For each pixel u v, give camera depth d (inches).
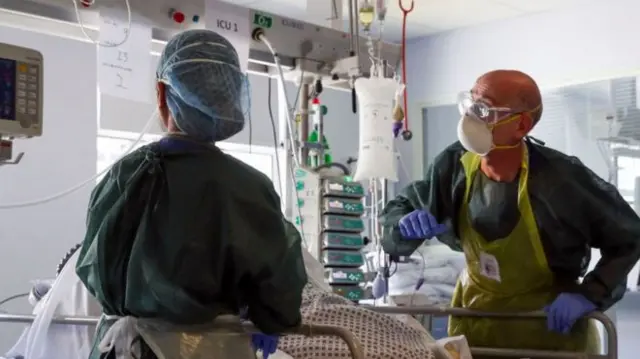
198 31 55.3
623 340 154.1
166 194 50.3
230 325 52.1
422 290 138.5
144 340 50.8
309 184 100.0
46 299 76.2
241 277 50.6
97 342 54.0
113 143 160.4
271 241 51.0
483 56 187.8
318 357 63.3
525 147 80.4
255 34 87.9
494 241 82.0
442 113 197.8
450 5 170.6
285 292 51.2
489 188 81.9
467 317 85.8
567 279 82.4
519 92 77.0
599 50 168.6
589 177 78.5
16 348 80.4
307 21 98.7
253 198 51.1
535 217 78.9
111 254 50.4
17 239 135.6
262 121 179.2
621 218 76.7
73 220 144.2
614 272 76.2
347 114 204.8
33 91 63.7
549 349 81.5
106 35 73.9
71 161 144.1
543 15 177.5
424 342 70.2
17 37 136.5
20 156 67.2
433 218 80.1
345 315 66.8
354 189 102.1
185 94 53.1
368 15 99.2
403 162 182.9
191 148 51.8
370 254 111.0
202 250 49.4
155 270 48.9
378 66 96.7
